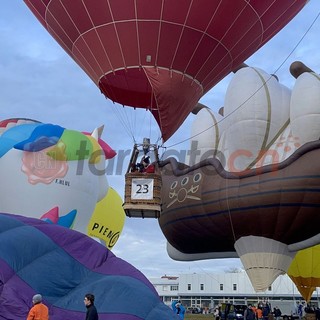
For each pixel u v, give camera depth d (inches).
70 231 433.4
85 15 532.1
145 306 377.7
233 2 516.1
